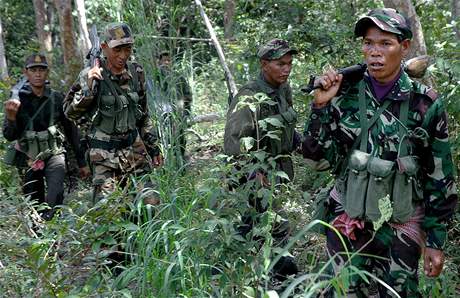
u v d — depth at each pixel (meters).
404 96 3.23
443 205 3.30
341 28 7.43
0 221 4.71
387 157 3.24
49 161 6.44
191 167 5.95
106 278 3.95
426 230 3.34
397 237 3.30
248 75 7.98
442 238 3.31
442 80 5.20
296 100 7.46
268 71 4.74
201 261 3.79
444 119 3.24
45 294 3.88
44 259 4.14
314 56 7.53
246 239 3.73
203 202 4.47
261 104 4.64
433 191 3.30
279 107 4.71
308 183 5.79
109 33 5.31
